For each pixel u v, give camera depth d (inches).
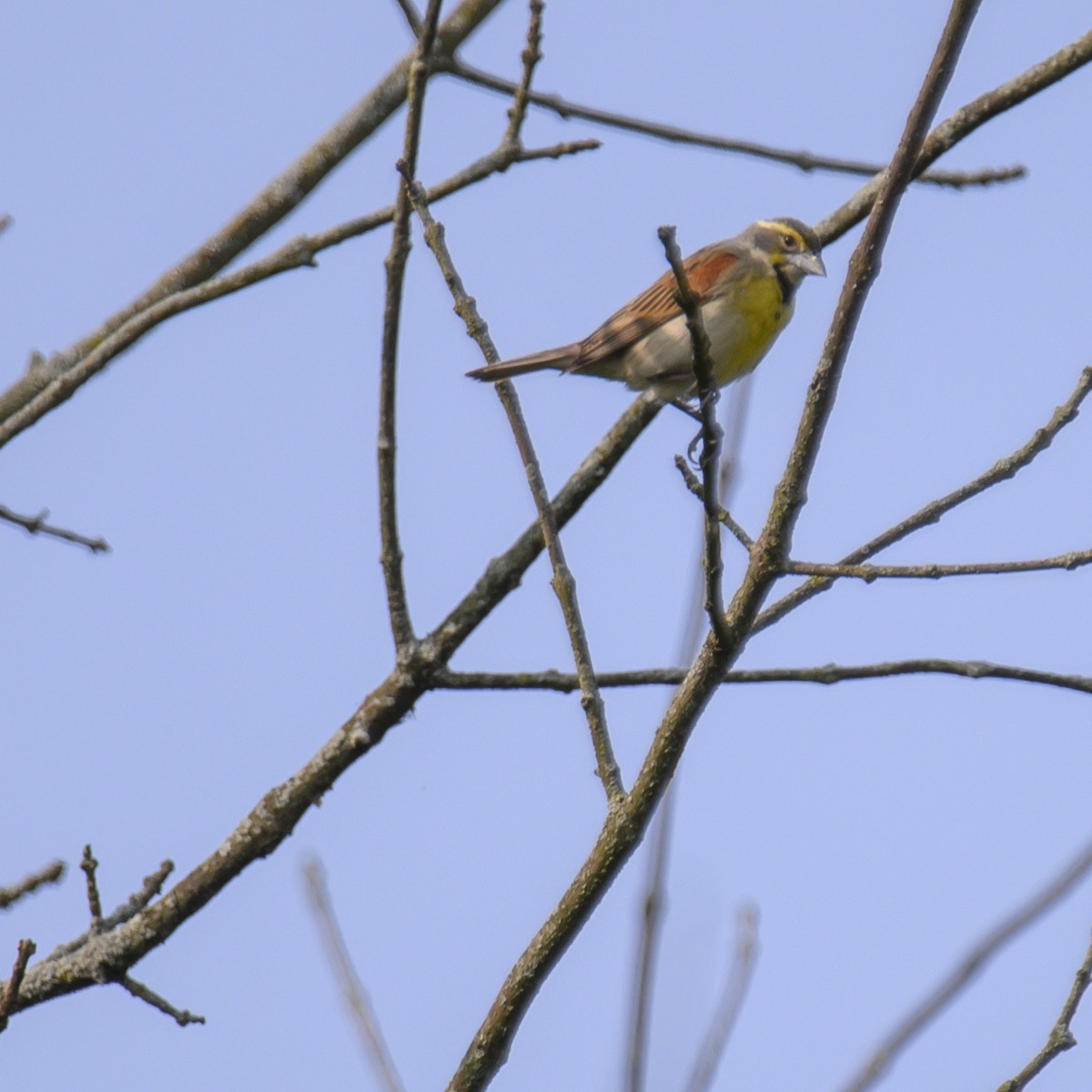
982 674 381.1
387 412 397.4
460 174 429.7
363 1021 311.4
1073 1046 269.4
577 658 323.9
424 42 362.9
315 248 441.4
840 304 288.0
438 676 426.0
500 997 293.0
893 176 281.0
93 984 393.4
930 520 320.8
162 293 478.3
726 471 367.9
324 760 425.7
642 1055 279.3
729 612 302.5
